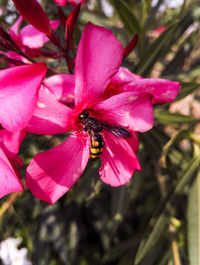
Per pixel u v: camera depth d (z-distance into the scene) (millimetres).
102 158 60
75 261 136
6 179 50
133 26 87
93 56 51
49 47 86
